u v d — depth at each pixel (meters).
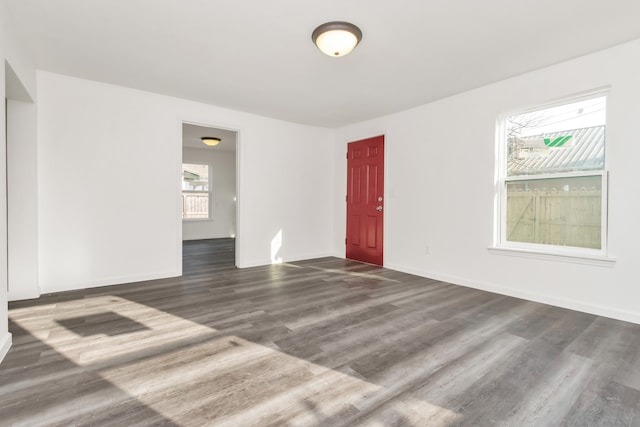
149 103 3.79
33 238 3.10
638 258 2.54
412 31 2.40
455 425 1.39
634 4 2.05
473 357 1.99
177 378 1.74
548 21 2.26
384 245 4.70
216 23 2.32
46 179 3.23
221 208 8.65
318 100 4.03
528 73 3.15
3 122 1.96
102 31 2.44
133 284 3.65
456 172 3.78
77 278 3.42
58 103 3.27
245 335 2.30
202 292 3.36
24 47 2.63
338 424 1.39
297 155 5.20
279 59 2.90
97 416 1.43
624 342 2.20
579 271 2.84
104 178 3.54
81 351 2.04
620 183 2.62
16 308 2.82
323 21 2.28
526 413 1.47
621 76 2.60
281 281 3.85
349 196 5.32
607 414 1.46
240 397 1.58
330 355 2.01
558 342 2.20
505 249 3.31
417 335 2.31
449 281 3.84
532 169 3.24
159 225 3.90
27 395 1.57
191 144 7.74
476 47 2.65
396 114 4.53
